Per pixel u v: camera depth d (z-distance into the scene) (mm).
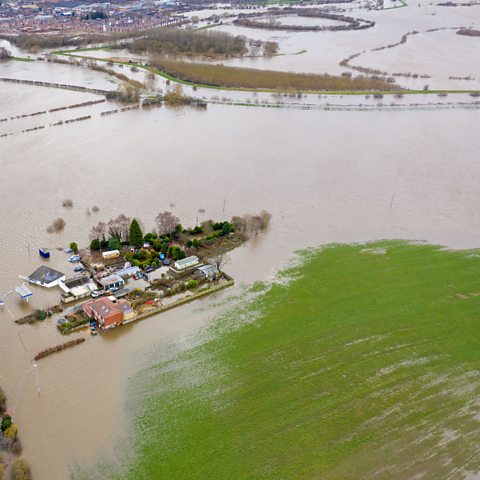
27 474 59000
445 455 62906
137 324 85625
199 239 110125
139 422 67375
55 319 85688
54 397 70688
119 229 109375
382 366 76438
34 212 119250
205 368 76312
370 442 64375
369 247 109938
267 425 66688
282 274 99875
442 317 87188
